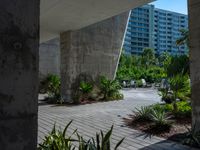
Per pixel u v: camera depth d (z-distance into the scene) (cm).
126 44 11100
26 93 173
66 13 1041
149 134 627
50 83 2014
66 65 1380
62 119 850
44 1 886
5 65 167
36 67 178
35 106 176
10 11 170
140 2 886
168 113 842
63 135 339
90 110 1062
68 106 1200
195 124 573
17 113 169
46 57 2245
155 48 12175
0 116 164
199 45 578
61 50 1425
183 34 2891
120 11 1005
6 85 166
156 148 511
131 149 505
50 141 337
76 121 812
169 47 12588
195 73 584
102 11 1009
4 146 165
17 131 169
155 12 12150
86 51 1440
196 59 584
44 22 1191
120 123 771
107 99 1459
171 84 912
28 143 173
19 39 172
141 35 11625
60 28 1322
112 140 575
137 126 716
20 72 171
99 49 1512
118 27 1633
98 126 731
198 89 576
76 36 1388
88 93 1416
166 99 1075
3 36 167
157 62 6850
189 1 605
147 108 851
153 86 3262
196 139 523
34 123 176
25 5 176
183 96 949
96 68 1490
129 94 1959
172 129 655
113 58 1600
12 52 169
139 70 4009
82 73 1415
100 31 1520
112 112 998
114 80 1534
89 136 612
